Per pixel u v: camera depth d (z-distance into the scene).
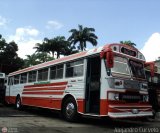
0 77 21.72
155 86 14.18
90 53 10.87
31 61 47.41
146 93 11.11
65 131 8.75
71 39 50.12
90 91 10.86
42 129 9.01
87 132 8.70
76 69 11.63
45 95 13.98
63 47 50.34
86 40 49.66
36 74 15.54
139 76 11.03
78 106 10.97
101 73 10.02
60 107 12.30
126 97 10.17
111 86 9.80
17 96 17.98
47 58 47.62
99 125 10.65
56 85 12.98
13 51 45.12
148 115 10.77
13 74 19.45
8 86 20.08
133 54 11.23
